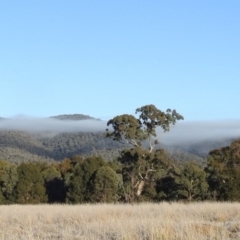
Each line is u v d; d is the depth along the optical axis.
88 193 59.50
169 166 63.09
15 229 22.50
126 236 17.75
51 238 19.39
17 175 63.22
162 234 17.58
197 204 38.94
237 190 57.28
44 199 63.53
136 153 62.19
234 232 19.62
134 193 62.97
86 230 20.41
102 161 62.56
